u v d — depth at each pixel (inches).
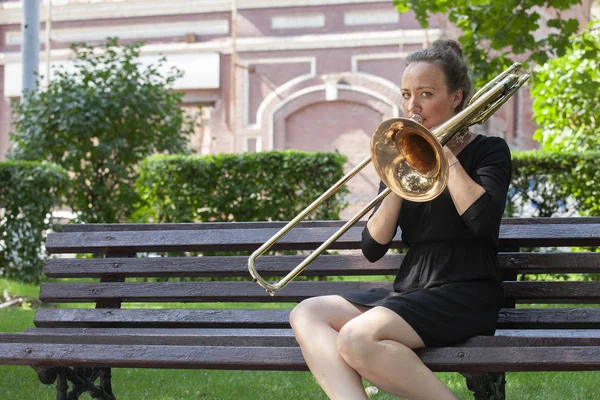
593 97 447.8
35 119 486.6
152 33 847.7
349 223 135.0
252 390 198.5
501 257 148.1
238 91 834.2
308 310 126.6
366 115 811.4
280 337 128.0
